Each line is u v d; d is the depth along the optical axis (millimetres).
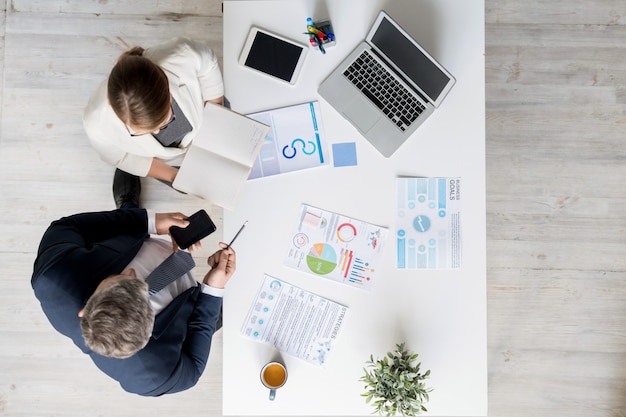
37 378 2406
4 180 2434
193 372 1592
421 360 1677
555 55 2441
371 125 1683
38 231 2430
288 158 1704
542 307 2424
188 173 1637
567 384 2402
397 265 1686
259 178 1700
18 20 2461
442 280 1680
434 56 1696
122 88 1229
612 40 2436
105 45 2461
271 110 1712
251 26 1715
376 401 1600
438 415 1679
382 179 1695
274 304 1696
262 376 1636
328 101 1694
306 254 1700
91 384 2412
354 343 1686
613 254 2424
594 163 2438
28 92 2449
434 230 1687
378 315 1686
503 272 2436
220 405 2408
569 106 2441
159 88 1269
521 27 2443
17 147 2438
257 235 1699
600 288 2422
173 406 2412
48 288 1434
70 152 2441
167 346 1521
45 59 2453
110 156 1621
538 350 2416
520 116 2445
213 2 2459
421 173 1690
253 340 1690
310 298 1696
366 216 1696
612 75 2438
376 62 1684
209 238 2420
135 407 2412
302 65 1706
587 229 2430
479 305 1672
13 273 2414
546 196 2441
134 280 1316
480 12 1686
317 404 1686
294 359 1688
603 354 2410
